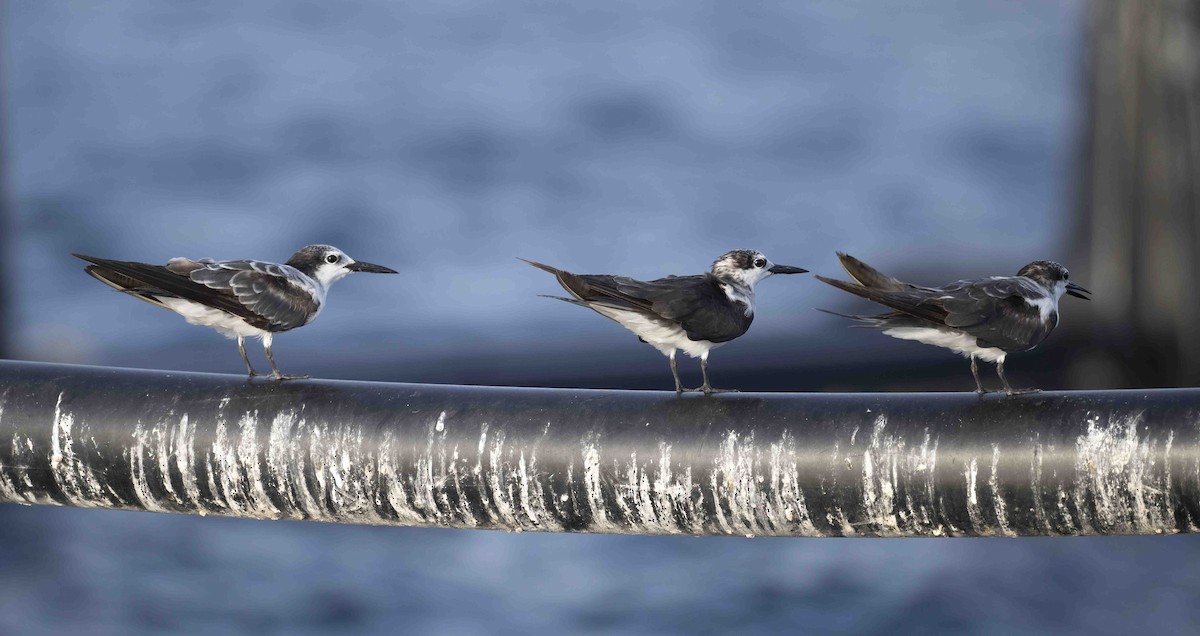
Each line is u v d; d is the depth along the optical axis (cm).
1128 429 677
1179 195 1866
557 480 715
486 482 719
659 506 713
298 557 1652
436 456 719
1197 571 1595
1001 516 694
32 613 1510
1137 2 1862
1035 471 683
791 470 699
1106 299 1903
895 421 698
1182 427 672
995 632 1491
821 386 1912
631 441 708
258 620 1524
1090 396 698
